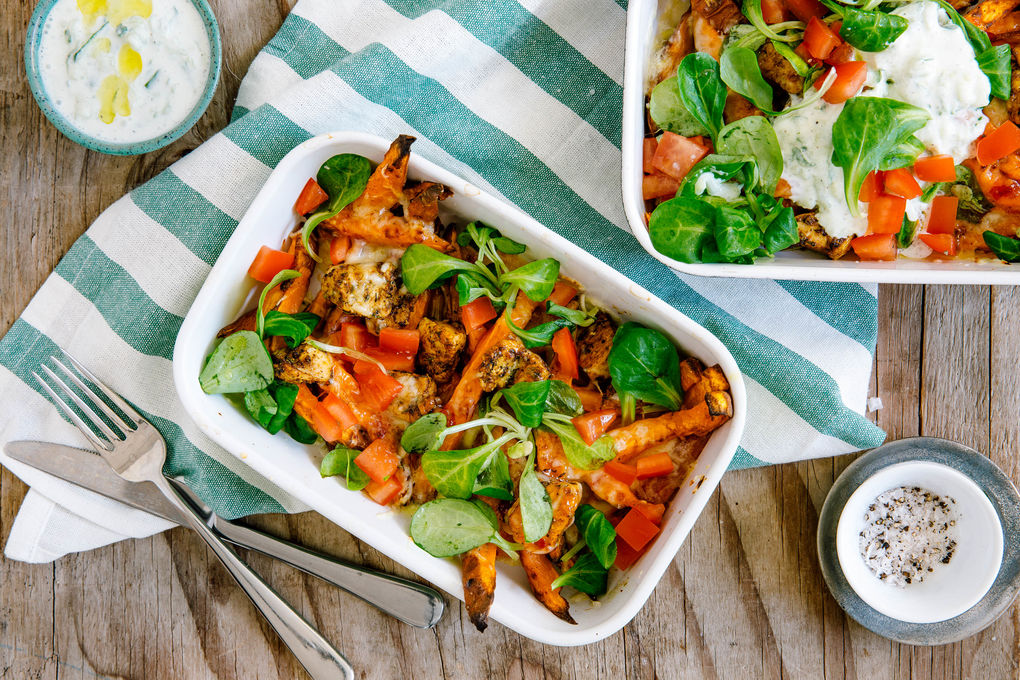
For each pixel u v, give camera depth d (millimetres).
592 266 840
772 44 843
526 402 841
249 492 904
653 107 854
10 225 915
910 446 903
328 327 871
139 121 884
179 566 927
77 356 904
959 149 840
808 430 900
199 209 895
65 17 880
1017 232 856
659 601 925
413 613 905
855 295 904
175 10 882
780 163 838
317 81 889
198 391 840
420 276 851
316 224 858
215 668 927
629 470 854
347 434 847
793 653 923
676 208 839
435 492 864
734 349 904
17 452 900
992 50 841
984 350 919
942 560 895
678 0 869
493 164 906
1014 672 921
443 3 894
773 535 922
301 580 925
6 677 925
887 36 827
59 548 913
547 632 834
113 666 927
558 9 896
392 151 833
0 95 910
